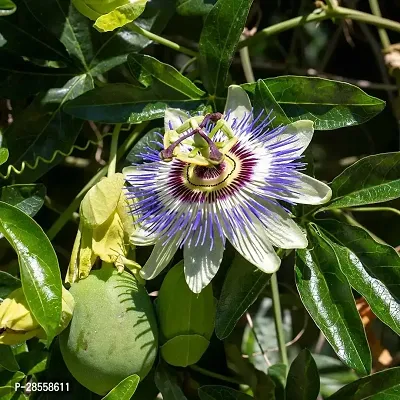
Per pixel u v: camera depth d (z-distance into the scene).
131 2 0.29
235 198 0.28
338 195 0.30
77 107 0.31
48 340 0.26
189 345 0.28
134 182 0.29
